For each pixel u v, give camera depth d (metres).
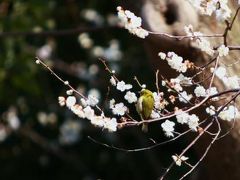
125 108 5.80
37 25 12.31
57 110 15.17
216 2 5.60
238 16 6.71
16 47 13.28
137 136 14.99
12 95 14.76
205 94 5.79
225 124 6.77
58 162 16.42
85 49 14.95
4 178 16.52
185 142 14.60
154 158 14.90
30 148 16.38
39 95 14.58
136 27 5.64
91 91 12.83
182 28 6.49
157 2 6.61
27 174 16.52
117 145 15.41
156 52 6.61
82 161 16.08
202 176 7.93
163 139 14.73
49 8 12.73
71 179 16.34
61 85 15.11
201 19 6.61
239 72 6.62
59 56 15.04
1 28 12.16
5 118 15.15
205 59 6.42
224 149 6.90
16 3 12.16
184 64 5.79
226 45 5.80
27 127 15.53
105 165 16.02
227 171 7.03
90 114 5.71
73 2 14.36
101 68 14.22
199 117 6.49
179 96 5.79
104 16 14.50
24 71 13.27
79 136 15.43
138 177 15.71
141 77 13.62
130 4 6.65
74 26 14.37
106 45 14.68
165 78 6.57
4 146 16.31
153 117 5.80
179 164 5.60
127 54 14.20
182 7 6.57
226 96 6.14
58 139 15.76
